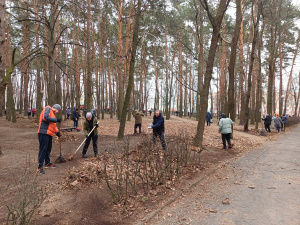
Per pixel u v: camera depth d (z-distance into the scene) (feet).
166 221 11.48
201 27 66.23
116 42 84.69
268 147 35.06
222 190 15.75
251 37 87.10
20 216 9.28
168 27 72.43
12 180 15.98
